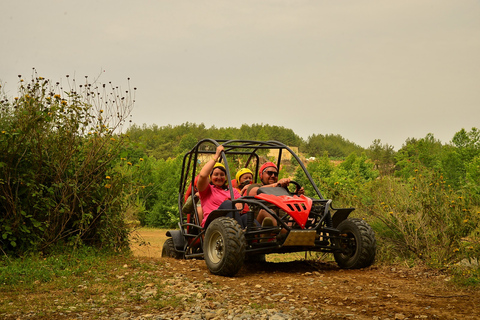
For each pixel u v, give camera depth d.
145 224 35.56
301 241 5.72
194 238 6.96
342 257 6.34
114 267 6.02
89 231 7.36
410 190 7.56
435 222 6.78
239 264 5.59
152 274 5.65
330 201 6.16
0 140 6.59
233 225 5.68
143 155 37.16
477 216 6.48
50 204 6.80
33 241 6.75
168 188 35.97
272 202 5.88
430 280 5.40
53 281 5.26
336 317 3.93
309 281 5.41
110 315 4.07
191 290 4.85
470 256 6.18
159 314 4.07
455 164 37.84
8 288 4.95
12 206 6.57
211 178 6.98
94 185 7.23
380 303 4.35
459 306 4.19
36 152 6.88
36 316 4.02
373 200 7.91
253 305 4.30
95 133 7.32
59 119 7.20
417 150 43.25
